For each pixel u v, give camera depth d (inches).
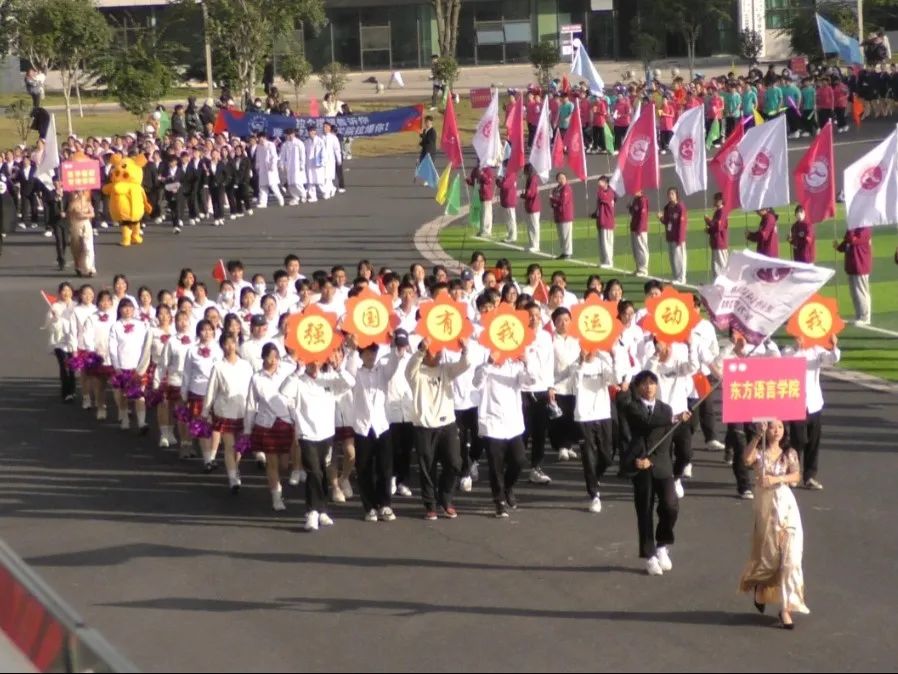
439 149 2741.1
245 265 1641.2
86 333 1060.5
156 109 2738.7
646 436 708.7
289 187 2139.5
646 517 711.1
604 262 1637.6
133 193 1801.2
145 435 1026.1
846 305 1400.1
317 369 794.8
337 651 614.5
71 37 2687.0
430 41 3954.2
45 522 821.9
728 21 3757.4
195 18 3339.1
